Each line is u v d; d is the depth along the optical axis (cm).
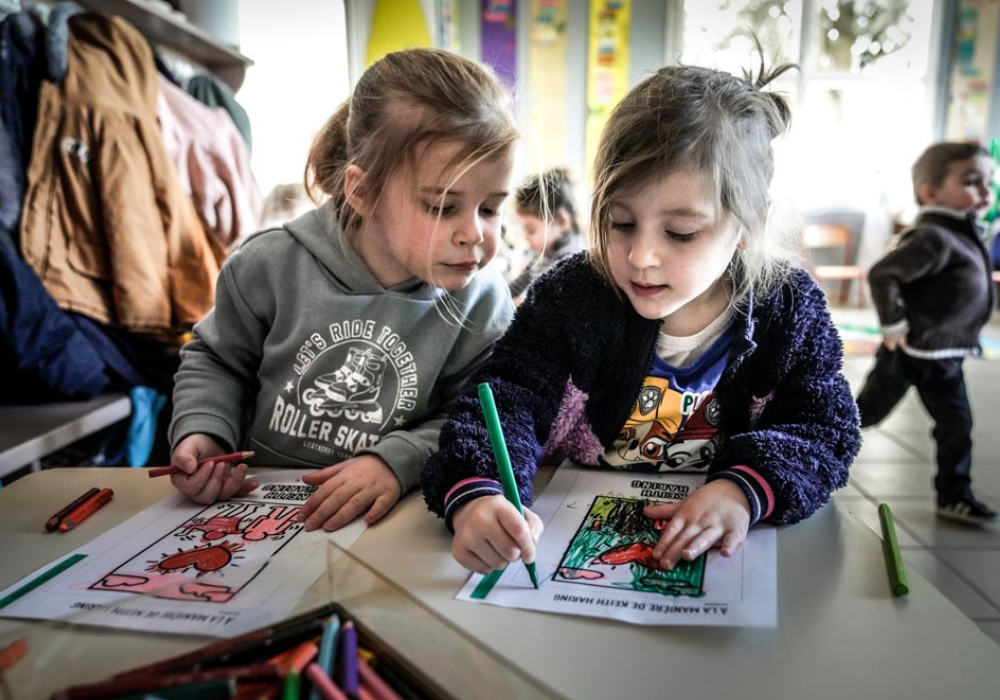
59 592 52
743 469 62
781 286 72
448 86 74
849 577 52
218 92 211
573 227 171
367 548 58
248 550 59
